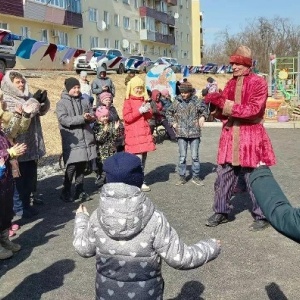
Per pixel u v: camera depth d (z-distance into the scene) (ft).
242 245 16.52
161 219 8.57
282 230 6.30
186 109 25.72
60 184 26.86
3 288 13.98
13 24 110.73
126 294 8.45
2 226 15.58
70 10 127.24
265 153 17.40
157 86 47.67
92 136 22.71
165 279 14.06
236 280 13.88
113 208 8.25
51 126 43.86
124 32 164.45
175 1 209.36
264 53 201.05
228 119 17.89
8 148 15.51
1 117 16.12
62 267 15.29
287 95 82.38
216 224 18.65
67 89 22.26
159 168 30.99
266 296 12.89
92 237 8.80
